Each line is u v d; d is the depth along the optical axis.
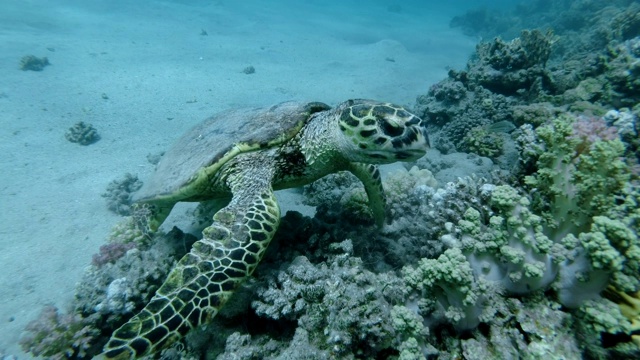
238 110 0.70
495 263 0.36
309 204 0.86
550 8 4.37
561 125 0.41
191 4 4.36
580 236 0.31
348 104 0.49
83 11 3.30
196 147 0.62
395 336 0.36
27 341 0.50
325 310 0.38
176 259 0.57
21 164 1.08
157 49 2.50
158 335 0.34
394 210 0.68
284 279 0.43
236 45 2.84
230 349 0.40
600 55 1.22
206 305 0.36
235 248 0.40
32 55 1.90
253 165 0.53
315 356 0.35
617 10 2.73
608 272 0.30
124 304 0.51
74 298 0.55
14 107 1.44
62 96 1.60
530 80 1.20
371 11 6.11
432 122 1.30
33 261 0.72
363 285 0.40
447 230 0.46
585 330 0.31
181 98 1.71
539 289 0.34
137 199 0.64
